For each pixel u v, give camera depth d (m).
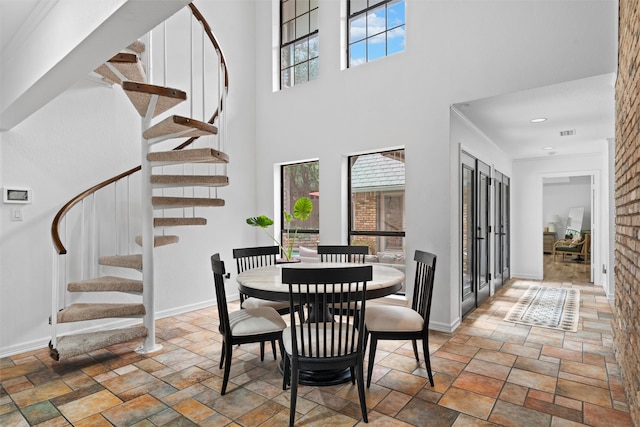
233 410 2.36
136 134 4.23
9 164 3.34
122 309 3.29
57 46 2.21
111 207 4.02
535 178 6.92
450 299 3.85
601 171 6.26
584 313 4.54
